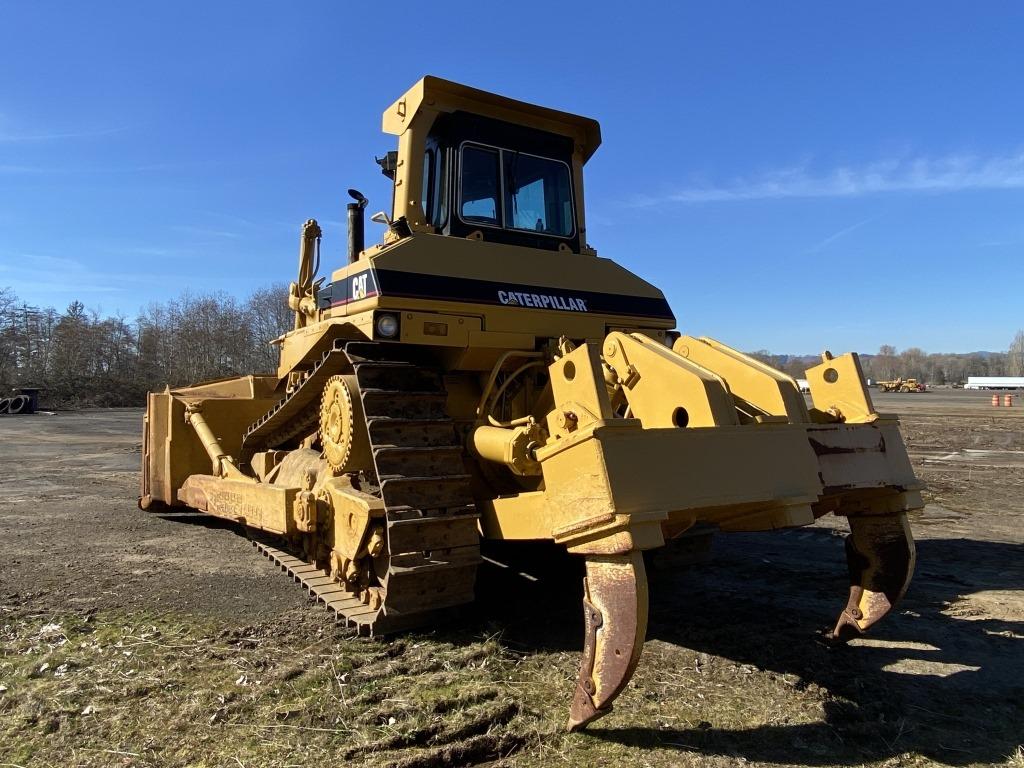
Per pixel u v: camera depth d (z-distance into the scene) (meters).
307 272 6.83
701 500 3.21
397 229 4.98
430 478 4.34
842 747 3.27
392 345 4.92
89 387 47.50
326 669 3.99
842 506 4.41
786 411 3.78
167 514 9.03
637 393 3.91
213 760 3.09
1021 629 4.86
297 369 6.59
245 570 6.29
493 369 4.92
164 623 4.82
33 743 3.23
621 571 3.10
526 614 4.98
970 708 3.69
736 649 4.44
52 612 5.06
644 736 3.32
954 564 6.68
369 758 3.09
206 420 7.75
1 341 48.53
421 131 5.34
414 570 4.12
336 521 4.96
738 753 3.20
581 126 6.06
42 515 8.95
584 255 5.67
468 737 3.30
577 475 3.26
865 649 4.48
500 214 5.62
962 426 25.97
